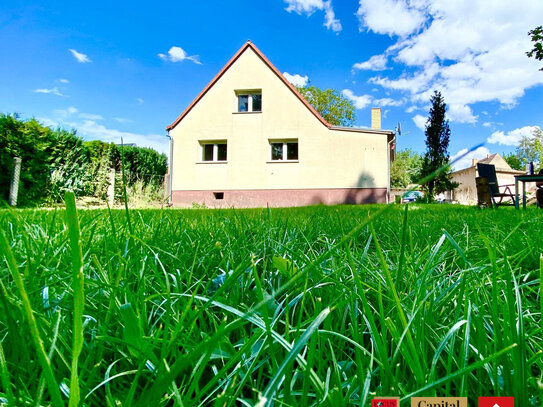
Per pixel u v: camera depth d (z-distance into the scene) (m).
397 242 1.51
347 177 13.58
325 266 0.99
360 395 0.41
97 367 0.43
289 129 13.91
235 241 1.36
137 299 0.67
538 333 0.62
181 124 14.34
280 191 13.84
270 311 0.64
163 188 15.55
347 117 28.81
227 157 14.09
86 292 0.70
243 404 0.43
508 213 3.52
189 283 0.83
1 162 8.00
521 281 0.96
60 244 1.01
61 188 9.80
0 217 1.31
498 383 0.43
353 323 0.58
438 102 19.14
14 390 0.43
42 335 0.49
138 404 0.35
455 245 0.64
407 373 0.50
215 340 0.37
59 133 10.58
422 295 0.67
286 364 0.34
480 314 0.51
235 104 14.29
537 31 7.99
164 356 0.42
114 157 13.47
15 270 0.28
